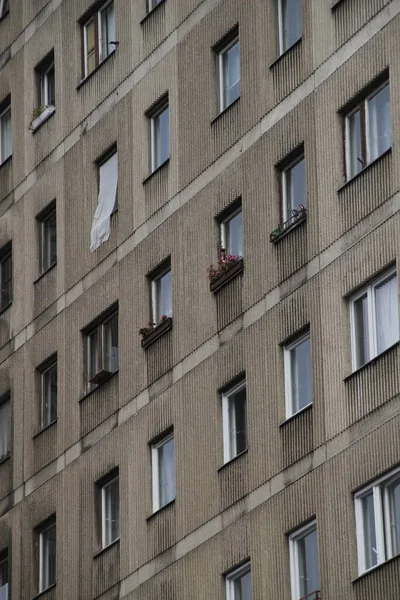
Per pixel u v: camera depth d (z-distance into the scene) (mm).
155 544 63094
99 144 69750
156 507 63844
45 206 72250
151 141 67500
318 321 58062
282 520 57906
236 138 62875
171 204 65375
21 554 69750
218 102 64500
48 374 70938
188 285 63781
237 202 62500
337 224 58125
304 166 60188
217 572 60094
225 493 60406
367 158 57844
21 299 72688
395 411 54969
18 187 74188
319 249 58594
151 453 64375
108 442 66312
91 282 68812
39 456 69875
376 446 55281
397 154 56438
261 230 61000
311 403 57844
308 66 60344
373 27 58188
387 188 56688
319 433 57250
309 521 57125
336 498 56125
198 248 63625
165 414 63750
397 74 56875
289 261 59656
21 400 71625
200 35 65500
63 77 72500
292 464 58000
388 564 53938
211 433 61500
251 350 60406
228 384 61281
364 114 58125
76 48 72062
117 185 68500
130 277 66750
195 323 63125
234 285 61688
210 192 63594
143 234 66438
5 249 74438
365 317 56875
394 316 55969
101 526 66375
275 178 60969
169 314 65062
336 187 58406
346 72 58844
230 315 61656
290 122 60656
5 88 76312
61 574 67375
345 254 57625
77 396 68438
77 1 72375
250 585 59156
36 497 69562
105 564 65375
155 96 67125
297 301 59000
